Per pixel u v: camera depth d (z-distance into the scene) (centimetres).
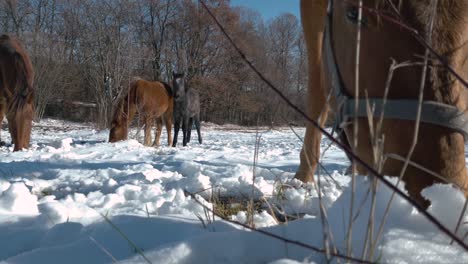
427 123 152
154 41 4069
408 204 169
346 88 186
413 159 155
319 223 192
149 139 1423
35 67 3212
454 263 147
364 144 175
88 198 371
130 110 1409
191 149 990
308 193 345
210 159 706
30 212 306
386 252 153
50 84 3303
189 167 525
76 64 3700
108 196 356
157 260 183
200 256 187
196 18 3806
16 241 242
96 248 210
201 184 401
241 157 741
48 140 1462
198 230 224
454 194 153
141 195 371
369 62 165
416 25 154
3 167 566
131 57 3142
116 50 3034
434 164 151
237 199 372
